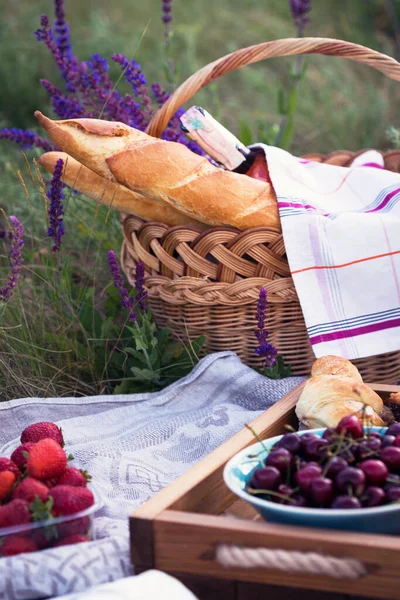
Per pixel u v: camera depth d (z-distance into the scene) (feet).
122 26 17.16
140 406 5.73
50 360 6.64
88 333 6.76
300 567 3.17
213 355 5.95
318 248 5.68
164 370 6.34
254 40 17.12
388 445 3.67
